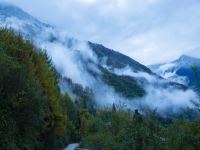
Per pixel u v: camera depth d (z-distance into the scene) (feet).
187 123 59.06
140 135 91.50
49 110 134.62
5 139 75.87
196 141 57.11
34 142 106.01
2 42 101.55
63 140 224.12
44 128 122.31
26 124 88.99
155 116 89.10
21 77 83.61
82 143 239.30
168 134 62.23
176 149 59.00
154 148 83.46
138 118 96.32
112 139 126.52
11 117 81.56
